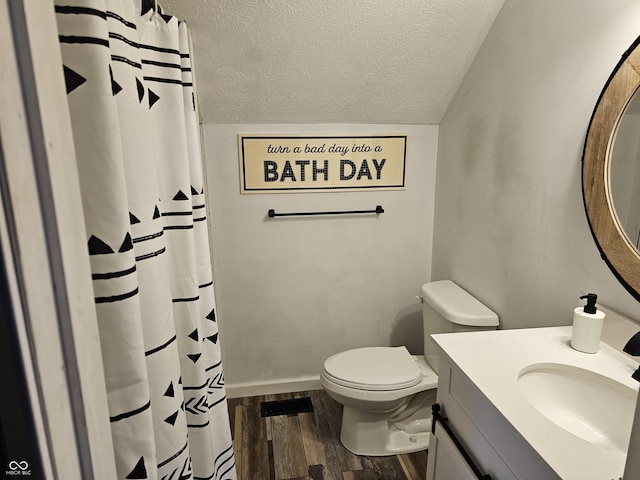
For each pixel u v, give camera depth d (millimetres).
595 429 997
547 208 1379
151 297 887
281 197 2158
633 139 1034
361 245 2299
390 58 1751
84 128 631
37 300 334
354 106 2002
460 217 1995
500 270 1671
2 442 329
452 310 1719
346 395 1740
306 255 2264
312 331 2385
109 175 653
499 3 1562
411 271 2395
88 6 611
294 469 1803
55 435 358
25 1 319
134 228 835
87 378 411
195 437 1240
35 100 332
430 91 1959
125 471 741
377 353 1967
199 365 1197
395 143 2180
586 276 1229
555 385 1083
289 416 2189
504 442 869
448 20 1606
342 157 2150
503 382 982
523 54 1463
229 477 1464
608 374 1000
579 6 1199
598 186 1135
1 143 296
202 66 1688
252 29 1558
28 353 325
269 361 2391
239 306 2277
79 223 409
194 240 1172
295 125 2074
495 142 1665
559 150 1308
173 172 1088
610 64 1105
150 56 1015
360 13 1540
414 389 1761
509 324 1627
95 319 440
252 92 1854
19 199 315
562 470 710
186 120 1212
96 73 626
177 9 1452
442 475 1201
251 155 2076
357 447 1882
